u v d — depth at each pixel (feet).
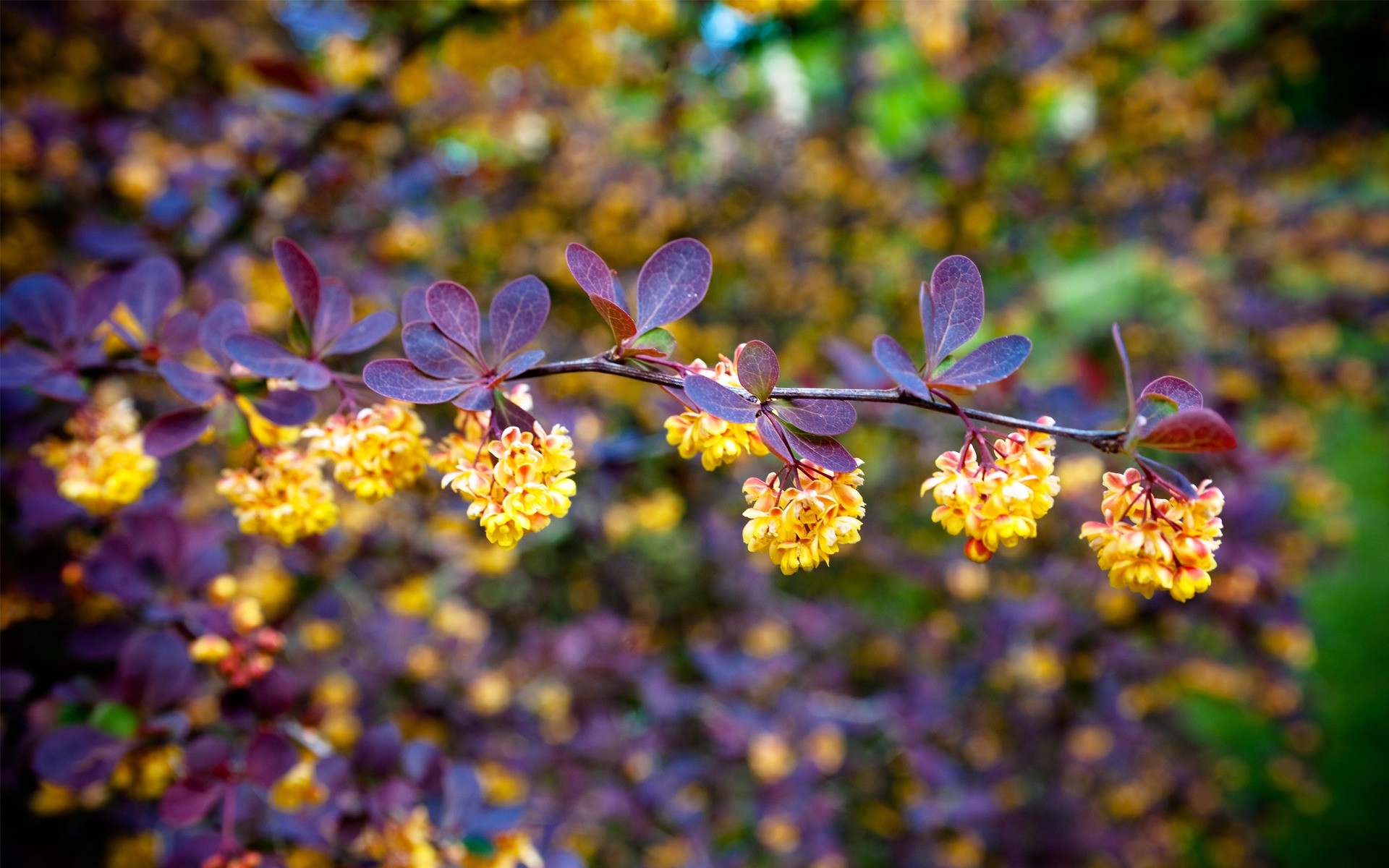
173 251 7.51
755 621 11.65
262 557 8.18
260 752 4.42
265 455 3.61
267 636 4.73
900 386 2.90
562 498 2.88
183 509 6.72
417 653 8.91
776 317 14.85
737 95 13.74
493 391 3.04
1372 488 23.40
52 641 6.10
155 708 4.57
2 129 9.54
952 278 3.06
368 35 7.74
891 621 14.32
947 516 2.91
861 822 11.19
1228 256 17.76
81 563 5.00
